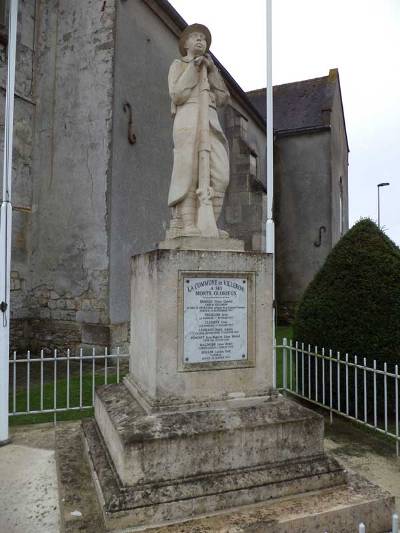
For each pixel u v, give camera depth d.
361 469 4.05
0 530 2.97
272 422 3.21
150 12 10.47
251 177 15.31
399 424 5.23
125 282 9.44
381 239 5.61
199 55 3.89
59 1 9.89
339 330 5.48
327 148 18.58
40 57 10.10
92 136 9.23
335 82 20.47
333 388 5.50
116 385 4.19
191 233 3.63
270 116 5.69
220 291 3.46
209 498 2.89
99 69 9.20
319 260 18.38
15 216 9.70
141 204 10.02
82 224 9.26
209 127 3.85
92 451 3.57
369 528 3.00
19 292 9.68
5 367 4.51
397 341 5.20
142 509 2.76
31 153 10.02
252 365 3.52
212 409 3.31
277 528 2.78
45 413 5.63
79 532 2.74
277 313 18.61
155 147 10.60
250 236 15.18
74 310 9.26
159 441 2.92
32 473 3.83
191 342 3.36
